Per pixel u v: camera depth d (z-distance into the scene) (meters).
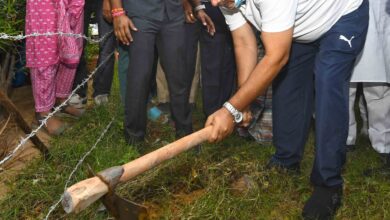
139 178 3.07
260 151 3.52
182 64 3.38
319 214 2.70
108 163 3.27
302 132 3.09
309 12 2.49
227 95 3.82
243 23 2.78
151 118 4.13
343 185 3.05
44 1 3.53
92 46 5.75
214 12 3.38
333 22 2.58
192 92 4.04
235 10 2.71
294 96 2.99
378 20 3.02
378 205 2.90
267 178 3.12
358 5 2.62
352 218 2.82
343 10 2.59
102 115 4.01
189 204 2.85
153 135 3.93
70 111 4.23
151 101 4.43
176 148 2.15
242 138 3.77
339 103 2.56
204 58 3.61
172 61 3.35
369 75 3.11
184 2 3.28
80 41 3.87
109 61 4.22
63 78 4.03
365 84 3.28
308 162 3.42
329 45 2.57
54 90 3.85
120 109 4.05
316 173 2.68
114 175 1.86
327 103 2.55
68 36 3.69
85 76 4.38
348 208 2.87
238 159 3.35
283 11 2.24
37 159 3.39
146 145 3.68
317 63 2.61
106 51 4.16
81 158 3.30
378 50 3.06
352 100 3.37
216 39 3.50
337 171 2.67
